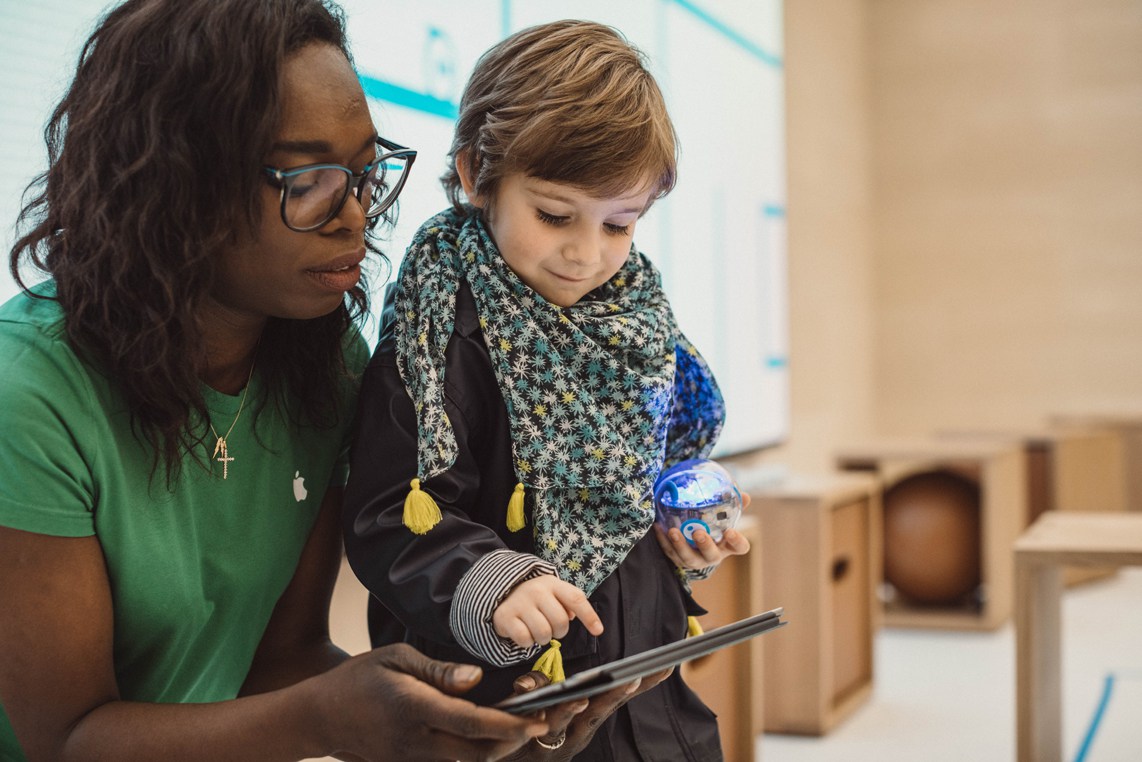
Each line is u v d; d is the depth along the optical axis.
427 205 1.80
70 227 0.82
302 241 0.83
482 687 0.96
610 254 0.98
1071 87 4.95
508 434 0.97
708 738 1.06
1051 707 2.01
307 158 0.82
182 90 0.79
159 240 0.80
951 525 3.62
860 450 3.68
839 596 2.84
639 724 1.00
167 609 0.90
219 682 1.01
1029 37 5.00
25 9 1.24
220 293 0.87
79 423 0.82
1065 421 4.74
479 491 0.98
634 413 0.98
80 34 1.29
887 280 5.19
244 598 0.98
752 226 3.58
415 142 1.79
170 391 0.84
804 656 2.65
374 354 0.99
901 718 2.78
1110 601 3.91
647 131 0.93
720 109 3.30
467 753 0.74
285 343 0.97
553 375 0.96
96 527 0.85
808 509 2.64
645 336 1.01
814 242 4.33
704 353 3.15
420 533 0.89
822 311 4.41
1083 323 4.96
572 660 0.97
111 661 0.86
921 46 5.16
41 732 0.82
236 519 0.95
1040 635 1.89
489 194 0.98
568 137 0.91
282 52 0.80
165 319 0.81
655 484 1.06
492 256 0.98
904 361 5.19
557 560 0.96
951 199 5.13
